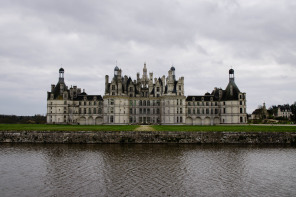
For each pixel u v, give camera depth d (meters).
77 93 166.62
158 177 46.66
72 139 85.00
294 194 39.06
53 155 64.94
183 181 44.59
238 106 147.75
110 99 144.75
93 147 76.25
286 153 68.06
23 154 66.19
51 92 159.25
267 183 44.00
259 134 84.12
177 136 84.25
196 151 70.25
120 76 148.12
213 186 42.28
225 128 96.31
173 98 143.25
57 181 44.53
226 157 63.00
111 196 37.88
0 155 65.00
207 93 168.12
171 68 152.88
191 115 155.38
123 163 56.62
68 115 157.50
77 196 37.91
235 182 44.41
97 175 47.84
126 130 87.31
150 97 153.88
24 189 40.81
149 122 153.12
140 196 37.84
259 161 59.09
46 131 86.06
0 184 43.19
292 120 183.38
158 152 68.69
